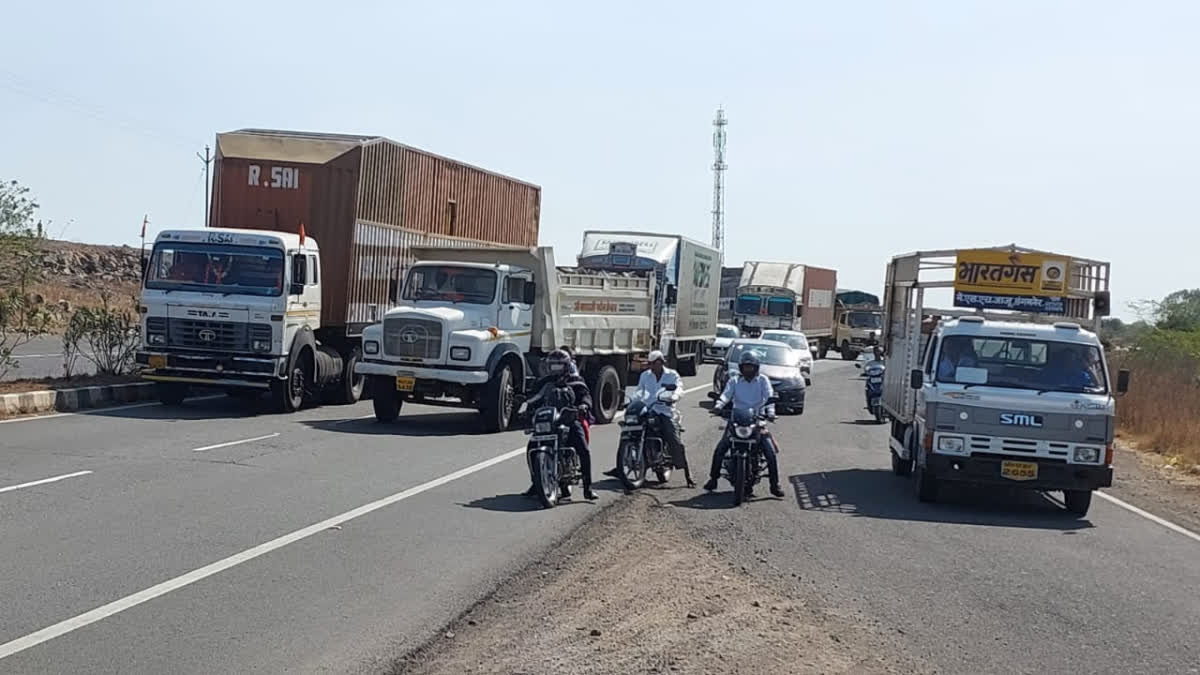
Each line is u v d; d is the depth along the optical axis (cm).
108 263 6097
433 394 2008
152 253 2150
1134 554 1211
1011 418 1444
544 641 771
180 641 738
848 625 846
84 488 1260
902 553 1148
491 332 2028
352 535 1100
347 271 2400
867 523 1327
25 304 2483
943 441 1459
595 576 977
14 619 767
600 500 1403
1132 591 1018
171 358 2114
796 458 1958
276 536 1073
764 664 725
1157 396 2909
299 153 2452
